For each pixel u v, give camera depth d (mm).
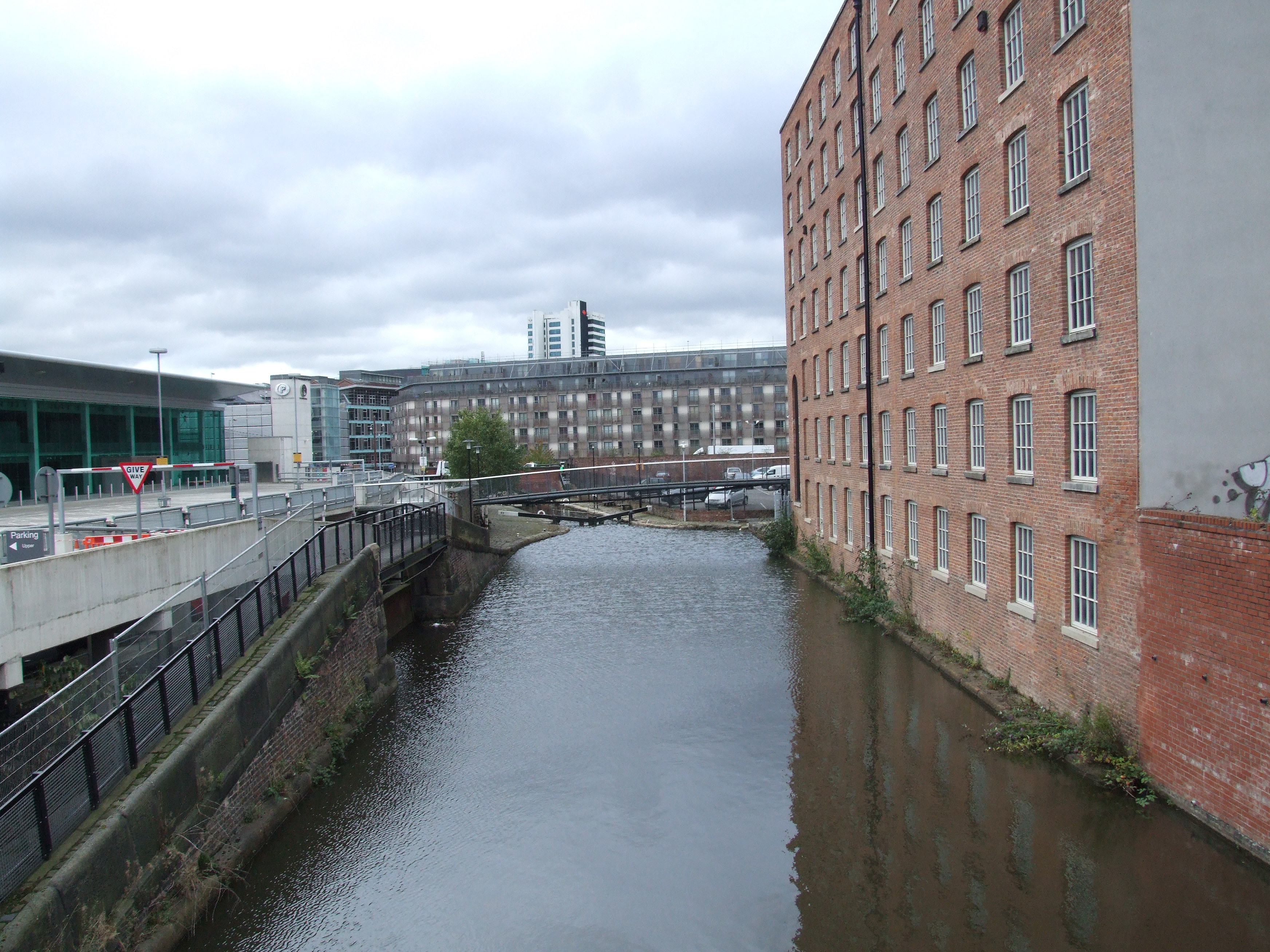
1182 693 11141
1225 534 10289
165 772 10047
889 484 24188
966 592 18547
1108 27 12422
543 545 47938
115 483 41969
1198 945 8750
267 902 10695
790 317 38500
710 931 9883
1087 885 10008
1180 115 11805
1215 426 11844
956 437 18922
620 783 14148
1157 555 11602
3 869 7613
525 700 18641
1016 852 10906
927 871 10711
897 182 22750
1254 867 9812
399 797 13797
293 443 64062
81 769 8953
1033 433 15211
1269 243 11664
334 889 11016
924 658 19719
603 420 108125
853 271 27344
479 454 63469
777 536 39438
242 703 12219
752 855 11562
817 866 11102
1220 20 11711
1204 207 11789
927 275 20516
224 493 39219
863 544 27188
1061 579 14297
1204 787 10742
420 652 23375
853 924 9758
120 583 14258
